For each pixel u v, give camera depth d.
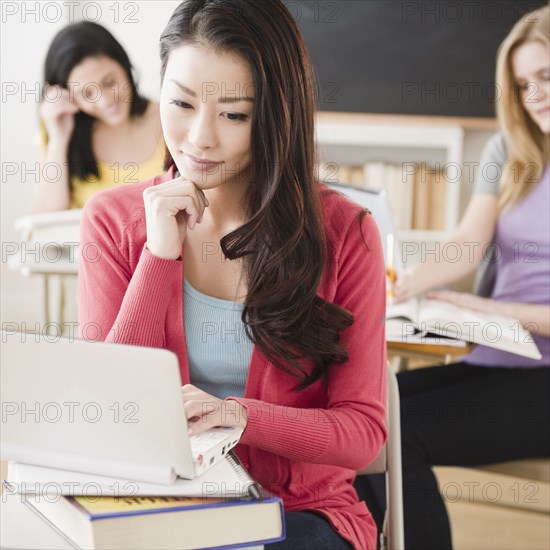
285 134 1.38
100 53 3.79
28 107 5.06
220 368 1.52
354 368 1.48
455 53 4.80
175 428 1.03
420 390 2.49
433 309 2.30
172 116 1.39
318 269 1.45
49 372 1.07
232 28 1.32
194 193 1.43
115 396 1.05
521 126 2.79
